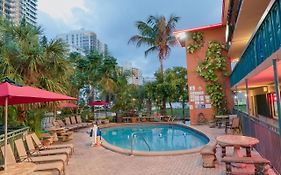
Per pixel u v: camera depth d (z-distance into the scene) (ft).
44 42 41.19
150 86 85.87
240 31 48.67
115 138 58.23
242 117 41.78
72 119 68.80
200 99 67.31
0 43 36.19
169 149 42.75
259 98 61.16
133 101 90.02
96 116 87.25
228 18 52.26
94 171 25.18
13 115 35.04
